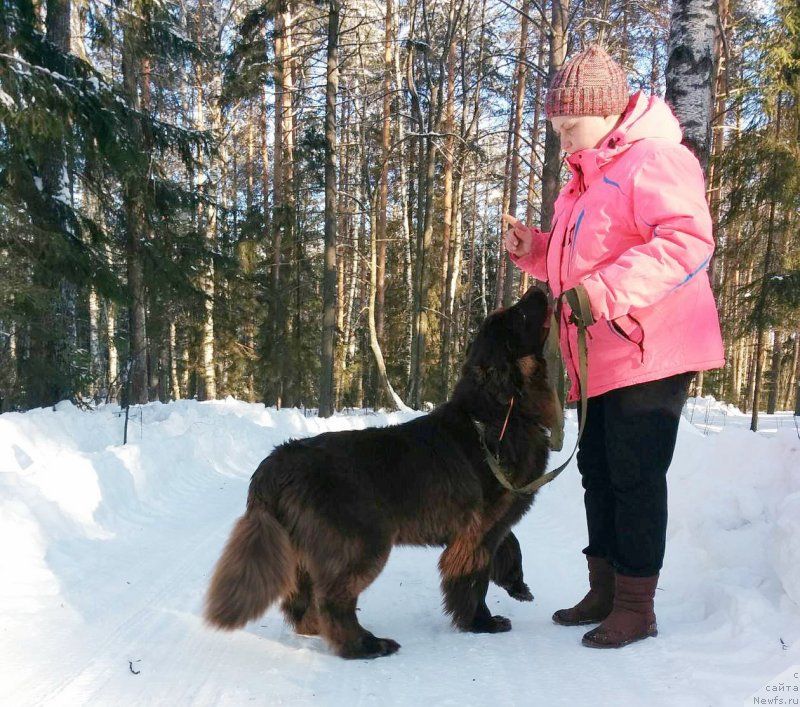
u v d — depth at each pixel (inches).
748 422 647.8
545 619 127.7
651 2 608.7
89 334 632.4
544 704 87.1
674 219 97.2
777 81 522.6
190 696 94.2
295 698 93.1
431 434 122.1
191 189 607.8
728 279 711.1
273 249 754.2
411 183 906.7
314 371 789.2
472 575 120.2
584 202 111.6
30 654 108.2
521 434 120.6
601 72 109.7
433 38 799.1
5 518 161.2
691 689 86.7
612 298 95.4
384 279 960.3
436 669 102.7
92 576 150.6
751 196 555.2
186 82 774.5
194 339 754.8
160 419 435.5
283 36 646.5
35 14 407.2
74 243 410.0
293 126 787.4
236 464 330.3
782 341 944.9
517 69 761.0
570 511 212.1
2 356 434.0
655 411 105.8
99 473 212.2
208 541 186.5
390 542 115.0
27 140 349.7
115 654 109.7
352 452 117.2
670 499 170.9
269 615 133.6
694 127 230.1
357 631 110.7
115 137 410.6
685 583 135.3
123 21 504.4
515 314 122.0
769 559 123.8
